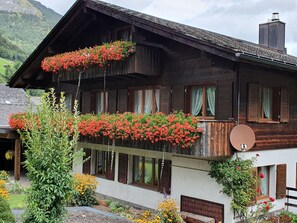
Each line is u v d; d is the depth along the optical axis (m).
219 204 9.89
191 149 9.21
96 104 14.66
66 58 13.25
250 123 10.32
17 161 16.03
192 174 10.59
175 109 11.36
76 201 11.05
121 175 13.02
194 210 10.49
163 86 11.75
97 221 8.47
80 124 12.42
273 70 11.13
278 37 17.38
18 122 15.27
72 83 14.92
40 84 17.89
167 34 10.34
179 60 11.30
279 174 11.35
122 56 11.26
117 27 13.35
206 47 9.41
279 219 10.52
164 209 9.65
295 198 11.32
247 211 9.72
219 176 9.77
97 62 12.07
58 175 6.00
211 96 10.66
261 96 11.02
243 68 10.01
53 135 6.13
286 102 11.59
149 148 10.48
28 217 6.17
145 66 11.36
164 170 11.43
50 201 5.97
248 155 10.26
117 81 13.49
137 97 12.88
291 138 12.03
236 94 9.80
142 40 12.18
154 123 9.92
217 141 9.26
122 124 10.95
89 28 14.57
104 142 12.25
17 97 25.34
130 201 12.61
